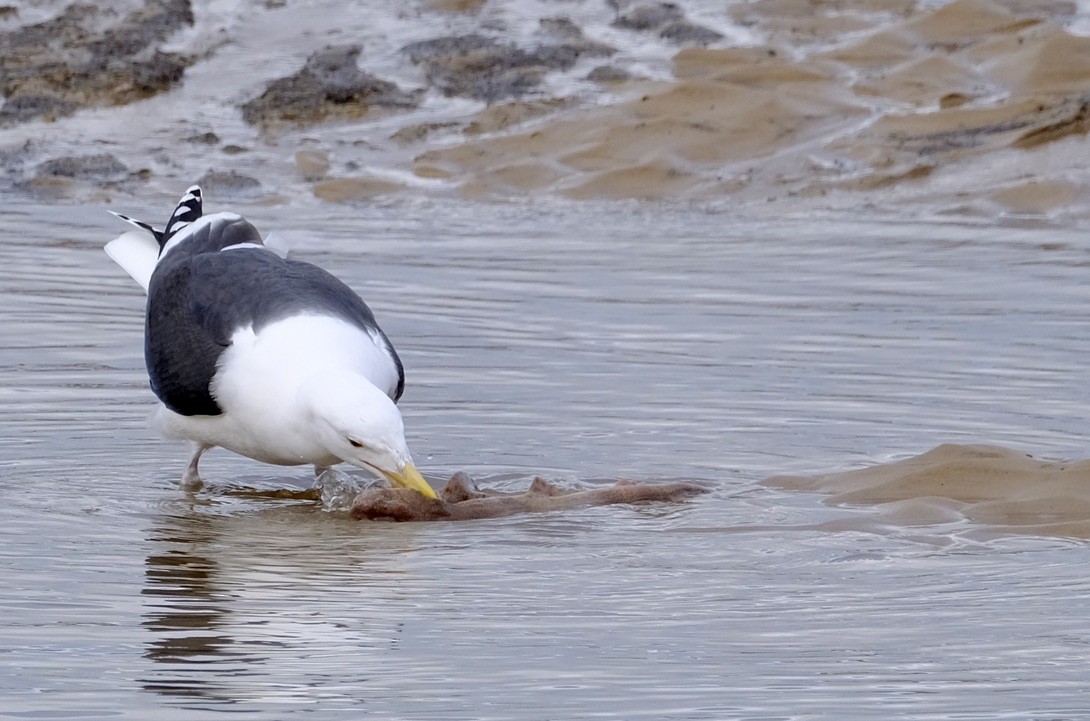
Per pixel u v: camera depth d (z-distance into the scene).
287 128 23.36
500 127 22.75
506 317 15.27
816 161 20.91
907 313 15.25
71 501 10.42
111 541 9.55
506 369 13.52
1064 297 15.63
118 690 6.98
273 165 22.12
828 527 9.66
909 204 19.61
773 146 21.41
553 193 20.72
